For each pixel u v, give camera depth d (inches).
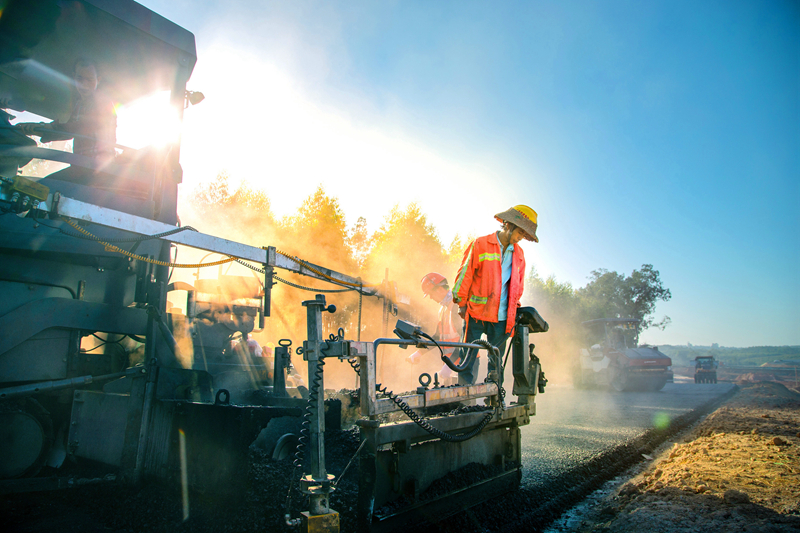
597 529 119.9
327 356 85.7
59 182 156.6
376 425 87.7
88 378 141.1
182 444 124.3
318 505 78.4
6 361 135.2
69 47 177.9
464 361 122.0
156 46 178.7
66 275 152.3
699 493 132.0
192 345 162.9
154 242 158.9
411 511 95.7
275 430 149.8
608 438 247.3
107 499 126.7
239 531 99.0
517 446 143.0
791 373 2102.6
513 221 147.1
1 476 135.0
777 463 164.7
